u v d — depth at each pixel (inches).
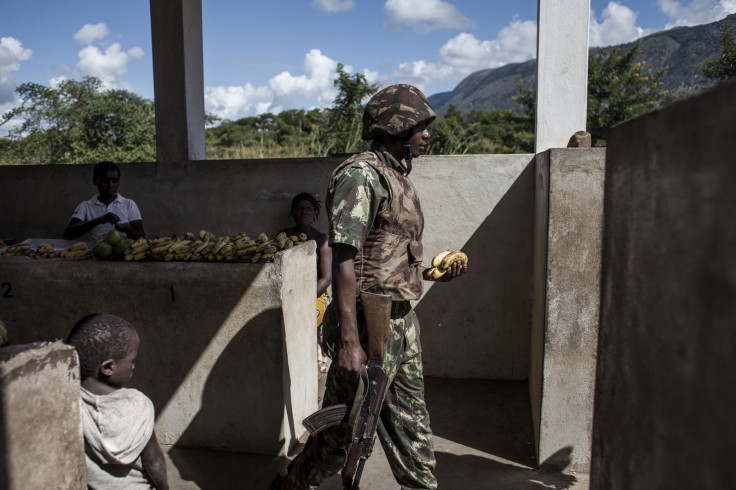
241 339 130.3
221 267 129.0
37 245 162.6
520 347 182.4
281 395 130.6
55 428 62.0
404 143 99.7
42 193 204.7
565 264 118.5
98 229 175.8
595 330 119.3
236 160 189.8
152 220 197.8
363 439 90.4
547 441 125.4
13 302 137.1
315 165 185.5
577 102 160.4
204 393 133.8
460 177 178.2
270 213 190.1
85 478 67.4
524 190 175.8
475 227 179.6
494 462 132.0
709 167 30.9
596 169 114.8
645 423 40.8
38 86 639.1
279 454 132.8
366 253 97.2
